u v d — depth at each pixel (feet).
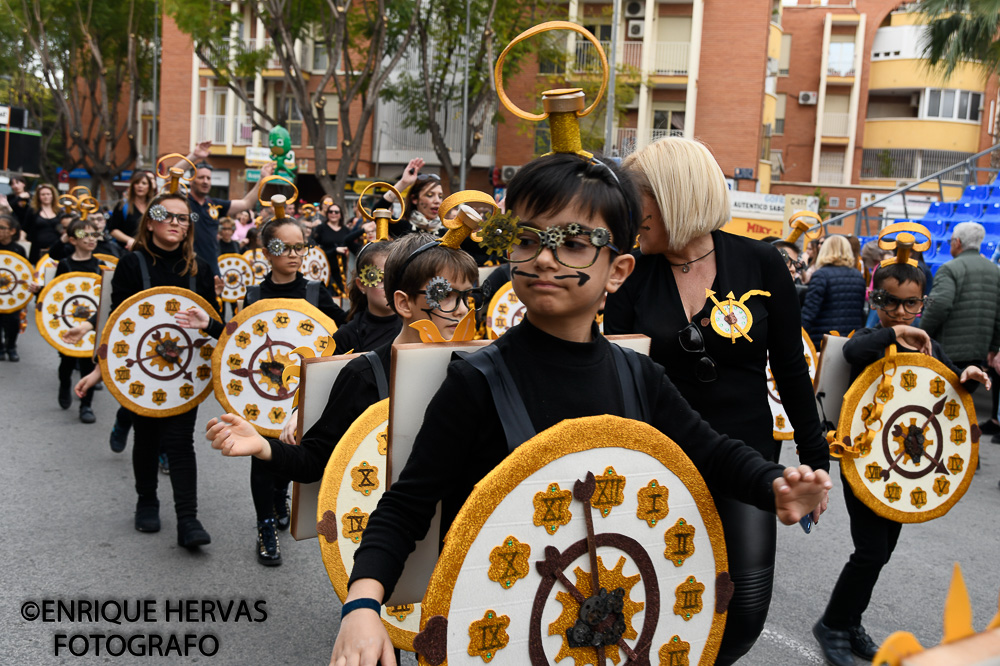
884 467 12.01
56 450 23.35
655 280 9.27
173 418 16.44
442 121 114.52
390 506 5.87
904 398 12.07
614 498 5.58
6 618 13.32
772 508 5.86
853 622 12.82
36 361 37.45
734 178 105.91
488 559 5.26
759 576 8.34
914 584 15.99
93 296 27.43
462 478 6.07
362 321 13.76
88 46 130.21
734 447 6.30
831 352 12.63
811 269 39.55
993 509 21.17
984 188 47.21
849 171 133.80
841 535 18.79
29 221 41.83
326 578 15.52
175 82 126.93
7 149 84.64
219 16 83.41
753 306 9.00
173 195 16.53
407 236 10.03
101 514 18.33
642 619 5.72
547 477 5.41
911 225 12.82
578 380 6.07
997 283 25.98
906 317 12.75
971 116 130.62
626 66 97.04
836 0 136.56
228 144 125.49
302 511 9.87
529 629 5.38
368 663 5.12
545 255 5.80
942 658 3.08
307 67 120.47
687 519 5.83
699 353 8.87
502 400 5.86
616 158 9.46
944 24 53.42
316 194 122.42
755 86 104.99
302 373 9.98
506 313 19.70
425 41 87.61
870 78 134.82
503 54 6.07
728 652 8.57
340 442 9.26
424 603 5.16
